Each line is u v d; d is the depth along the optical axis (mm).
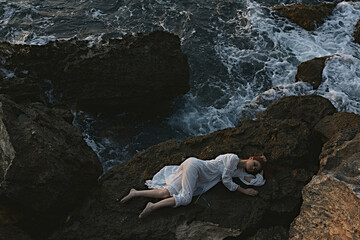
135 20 11164
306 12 10789
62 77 7660
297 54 10000
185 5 11688
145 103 8102
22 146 5289
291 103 7082
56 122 6070
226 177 5645
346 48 10086
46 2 11852
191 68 9516
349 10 11086
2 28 10781
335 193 4684
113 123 8117
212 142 6395
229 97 8828
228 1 11867
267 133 6316
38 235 5547
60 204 5414
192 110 8500
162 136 7957
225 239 5266
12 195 5117
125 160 7504
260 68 9586
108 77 7605
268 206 5508
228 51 10117
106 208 5625
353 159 4980
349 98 8328
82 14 11367
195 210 5496
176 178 5699
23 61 7531
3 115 5555
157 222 5414
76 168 5508
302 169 5941
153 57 7746
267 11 11336
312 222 4785
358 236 4160
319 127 6379
